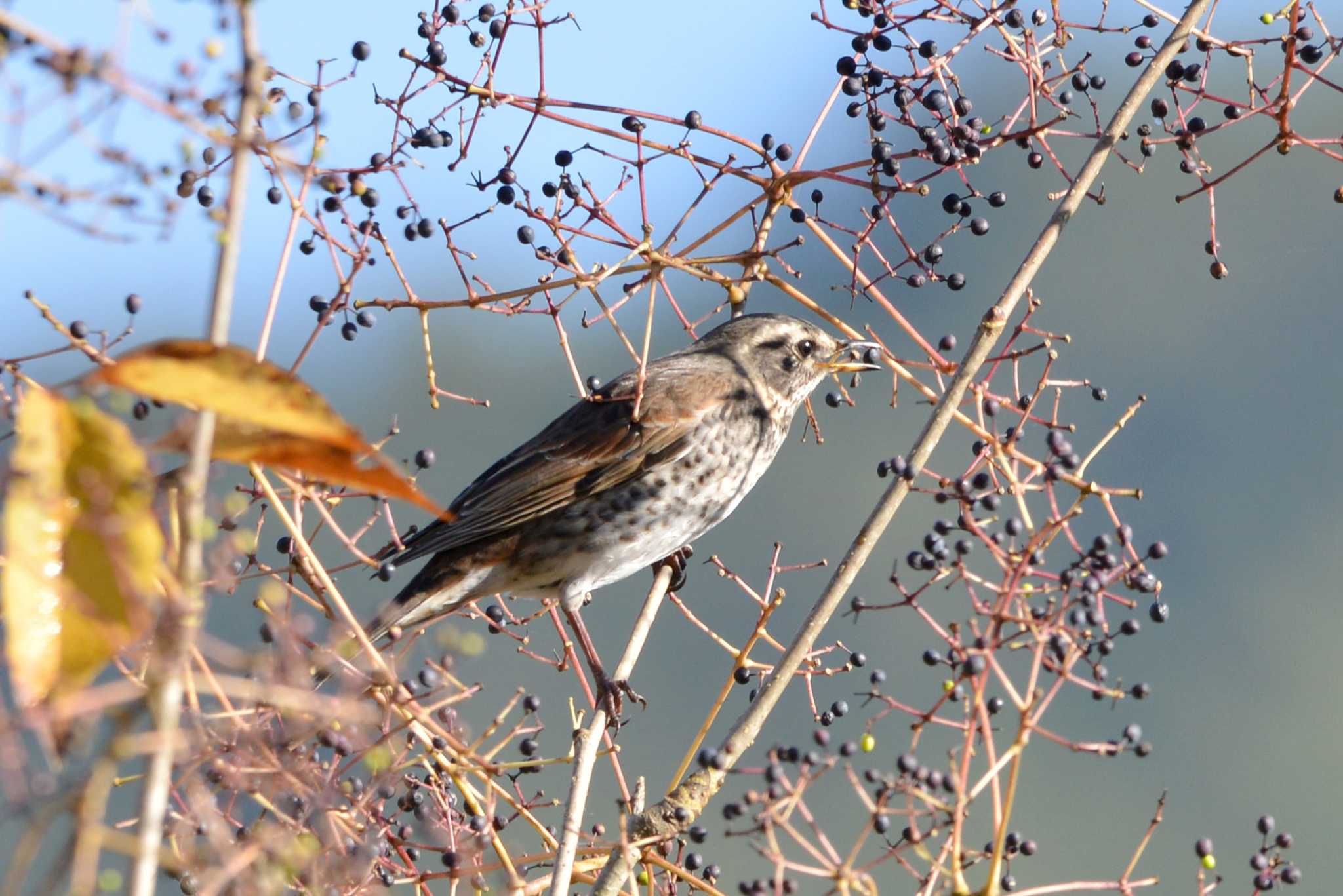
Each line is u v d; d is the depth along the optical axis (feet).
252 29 17.35
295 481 27.68
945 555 26.30
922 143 35.60
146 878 16.21
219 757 21.54
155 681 16.58
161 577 17.01
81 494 16.89
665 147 34.14
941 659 25.31
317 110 26.81
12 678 16.28
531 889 29.58
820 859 22.66
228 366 17.19
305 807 23.44
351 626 24.17
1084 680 23.59
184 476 17.71
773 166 34.71
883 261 34.65
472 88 32.76
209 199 26.07
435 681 26.25
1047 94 33.19
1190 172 35.68
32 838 15.26
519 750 33.06
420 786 30.45
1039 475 29.19
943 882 25.16
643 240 33.60
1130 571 25.75
